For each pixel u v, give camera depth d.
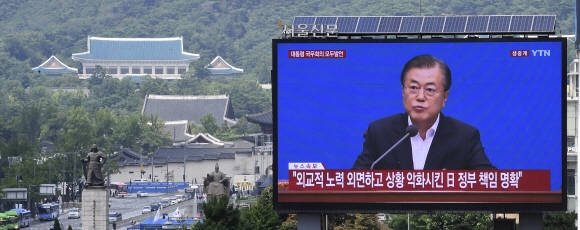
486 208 104.94
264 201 181.25
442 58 105.38
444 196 105.00
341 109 105.62
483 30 107.75
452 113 105.31
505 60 105.06
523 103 104.94
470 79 105.25
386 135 105.44
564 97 104.81
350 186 105.38
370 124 105.56
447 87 105.31
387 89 105.56
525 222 106.06
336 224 174.12
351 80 105.56
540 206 104.69
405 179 105.25
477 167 104.94
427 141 105.31
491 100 105.12
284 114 105.75
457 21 108.75
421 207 105.12
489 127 105.06
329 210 105.56
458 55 105.38
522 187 104.69
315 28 108.94
